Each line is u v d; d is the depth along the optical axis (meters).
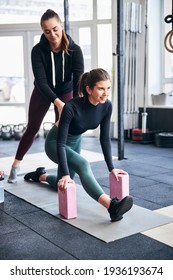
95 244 2.03
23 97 6.58
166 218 2.39
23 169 3.93
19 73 6.49
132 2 5.57
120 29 4.20
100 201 2.33
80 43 6.20
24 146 3.31
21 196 2.95
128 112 5.82
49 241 2.09
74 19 6.18
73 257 1.88
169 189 3.09
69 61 2.95
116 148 5.20
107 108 2.47
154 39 5.79
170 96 5.70
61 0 6.24
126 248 1.97
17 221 2.42
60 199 2.47
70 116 2.32
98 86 2.22
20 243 2.07
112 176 2.66
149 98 5.87
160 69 5.96
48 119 6.57
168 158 4.43
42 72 2.88
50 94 2.77
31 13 6.27
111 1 5.73
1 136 6.34
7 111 6.68
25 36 6.30
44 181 3.34
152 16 5.71
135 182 3.32
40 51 2.88
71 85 3.14
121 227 2.25
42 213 2.56
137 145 5.44
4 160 4.50
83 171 2.38
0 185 2.81
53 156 2.70
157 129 5.77
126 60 5.66
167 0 5.75
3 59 6.46
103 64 6.09
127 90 5.75
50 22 2.65
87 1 6.06
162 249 1.95
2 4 6.23
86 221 2.36
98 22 5.96
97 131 6.34
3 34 6.34
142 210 2.55
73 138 2.61
